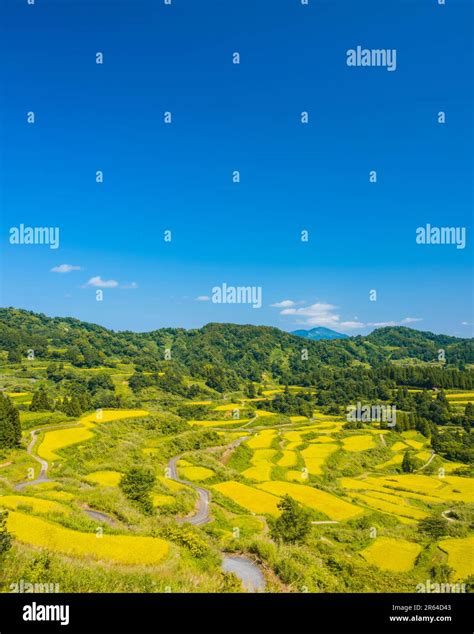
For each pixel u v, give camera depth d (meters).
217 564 37.81
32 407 134.38
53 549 32.56
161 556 33.59
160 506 62.28
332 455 140.00
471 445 167.25
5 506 43.72
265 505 78.31
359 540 68.94
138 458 103.44
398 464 147.75
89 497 54.44
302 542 54.56
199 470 101.88
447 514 93.69
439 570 55.50
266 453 134.00
